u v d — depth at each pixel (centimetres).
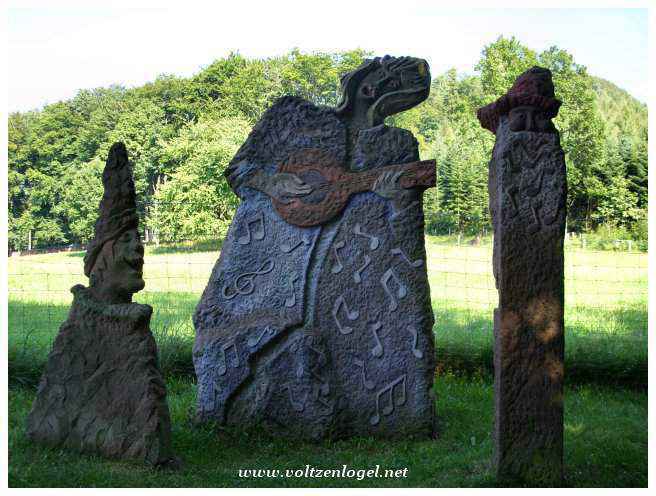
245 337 589
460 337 835
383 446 569
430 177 596
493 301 1246
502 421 450
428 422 584
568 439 570
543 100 457
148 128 3142
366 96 618
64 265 1872
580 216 2917
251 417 584
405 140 610
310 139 610
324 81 3416
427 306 593
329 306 593
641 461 516
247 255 609
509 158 452
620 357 754
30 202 3119
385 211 599
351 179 601
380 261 595
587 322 995
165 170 2881
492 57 3034
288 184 606
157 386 491
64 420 501
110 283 507
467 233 2348
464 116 3381
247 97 3375
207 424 589
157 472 475
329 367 584
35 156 3397
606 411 660
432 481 482
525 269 448
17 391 678
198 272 1667
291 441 578
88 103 3672
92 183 2939
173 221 2486
